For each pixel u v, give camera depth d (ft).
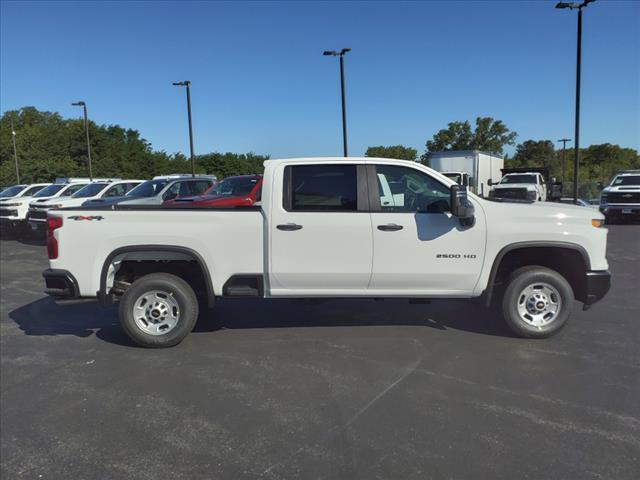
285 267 16.34
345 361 15.35
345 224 16.24
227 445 10.67
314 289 16.78
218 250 16.40
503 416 11.73
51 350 16.85
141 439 10.97
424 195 16.70
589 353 15.79
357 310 21.08
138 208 16.51
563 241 16.40
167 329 16.75
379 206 16.43
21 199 52.08
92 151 238.89
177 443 10.78
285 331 18.42
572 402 12.40
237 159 245.24
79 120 242.99
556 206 17.01
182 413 12.14
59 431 11.37
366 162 16.55
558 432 10.96
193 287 18.16
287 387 13.53
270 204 16.28
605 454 10.09
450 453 10.20
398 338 17.43
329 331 18.31
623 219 62.18
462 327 18.57
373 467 9.78
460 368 14.65
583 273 16.84
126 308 16.53
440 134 163.53
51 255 16.48
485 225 16.42
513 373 14.24
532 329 16.96
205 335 18.11
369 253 16.33
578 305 21.71
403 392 13.10
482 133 160.15
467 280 16.63
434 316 20.04
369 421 11.59
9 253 41.78
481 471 9.58
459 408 12.16
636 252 37.83
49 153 234.17
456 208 15.28
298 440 10.82
